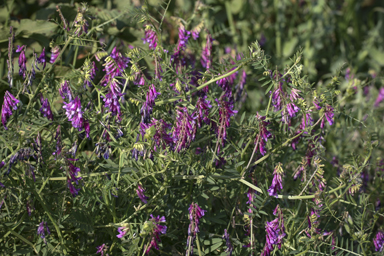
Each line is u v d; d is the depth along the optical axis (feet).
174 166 5.04
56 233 5.20
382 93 6.72
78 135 5.23
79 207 5.13
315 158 5.31
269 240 5.04
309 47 9.08
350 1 9.48
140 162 5.07
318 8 9.05
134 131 5.08
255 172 5.53
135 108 5.24
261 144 5.08
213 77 5.16
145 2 5.26
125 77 5.01
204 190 5.22
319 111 5.18
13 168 5.02
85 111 5.01
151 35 5.22
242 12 8.98
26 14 6.76
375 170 5.81
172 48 5.49
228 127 5.20
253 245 5.19
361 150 6.26
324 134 5.47
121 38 6.30
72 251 5.18
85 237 5.22
